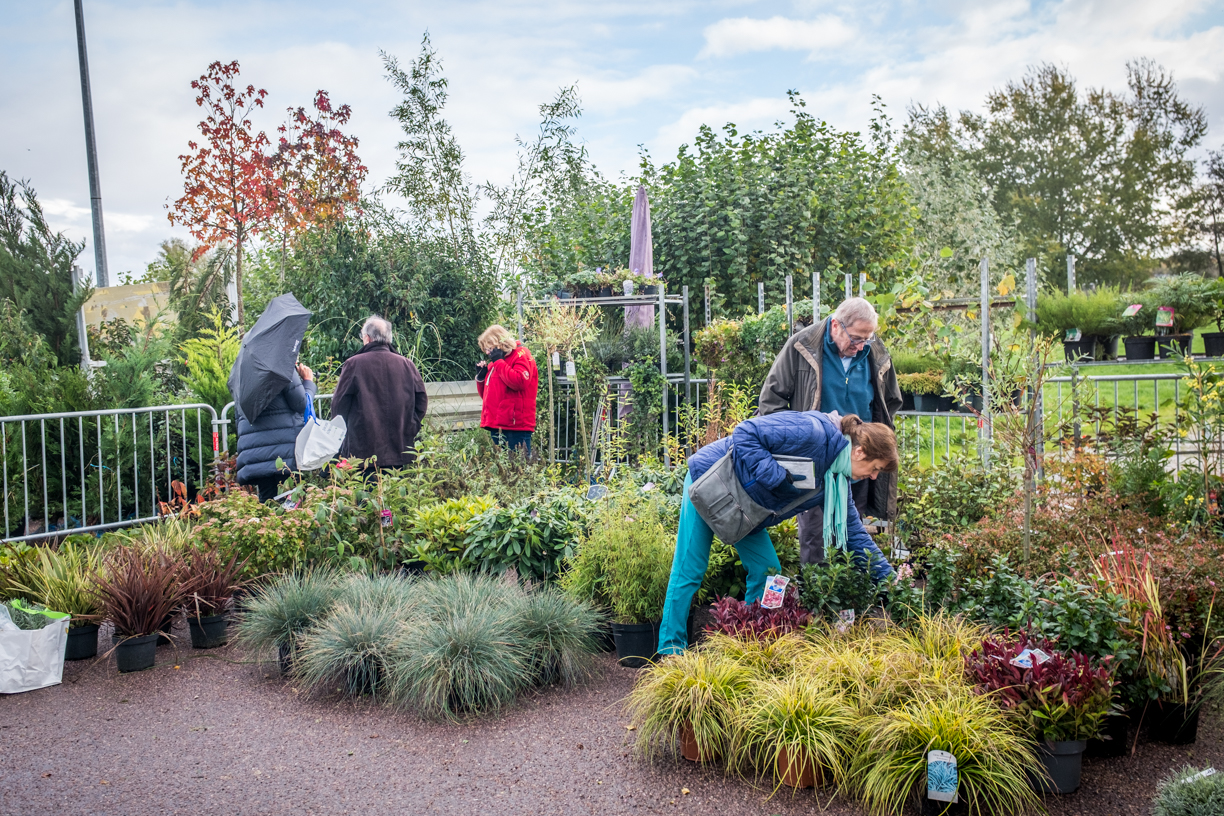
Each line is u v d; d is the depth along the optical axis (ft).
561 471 27.45
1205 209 100.17
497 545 16.40
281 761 11.06
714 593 15.24
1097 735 10.13
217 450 23.03
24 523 21.76
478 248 39.24
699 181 43.62
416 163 40.24
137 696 13.32
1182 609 11.95
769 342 26.96
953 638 11.71
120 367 24.04
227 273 40.55
